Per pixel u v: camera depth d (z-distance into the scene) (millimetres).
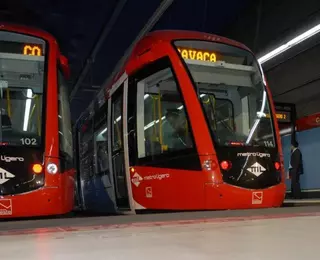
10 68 5977
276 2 11438
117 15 11688
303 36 10219
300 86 11953
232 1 12648
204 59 6602
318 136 12180
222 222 3320
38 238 2561
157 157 6297
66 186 5844
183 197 5922
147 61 6707
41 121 5797
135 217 4047
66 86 6688
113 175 7535
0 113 5711
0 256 1977
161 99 6453
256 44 12648
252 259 1825
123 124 6961
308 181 12891
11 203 5242
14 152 5441
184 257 1879
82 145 11133
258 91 6855
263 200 5945
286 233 2602
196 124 6051
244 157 6047
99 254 1982
